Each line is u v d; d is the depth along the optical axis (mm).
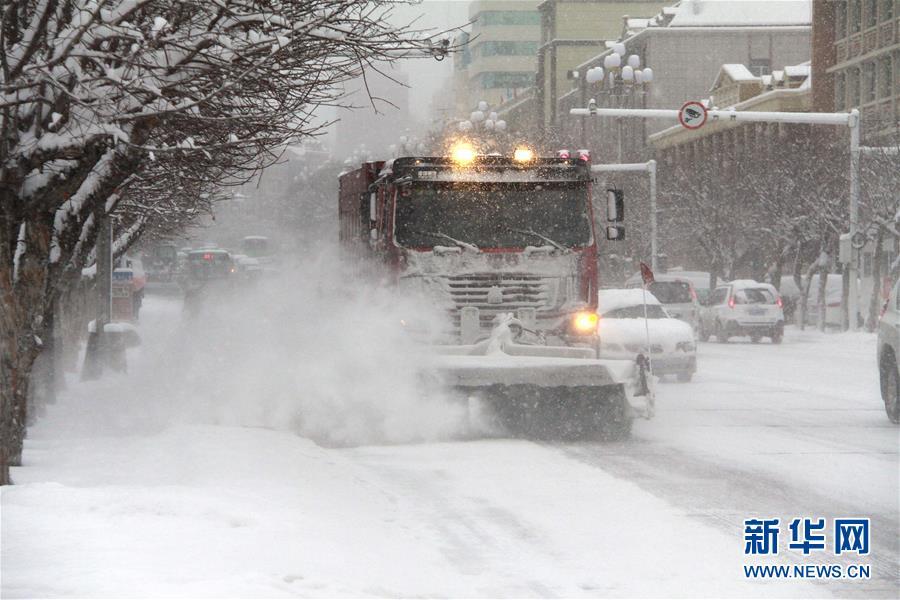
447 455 42125
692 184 191625
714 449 43344
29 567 21438
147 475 33250
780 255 165000
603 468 38844
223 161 40438
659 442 45500
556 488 34938
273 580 21234
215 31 31266
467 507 31906
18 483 31922
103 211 50031
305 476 34656
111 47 32438
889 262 147250
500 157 53875
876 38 190625
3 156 31641
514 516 30688
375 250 55312
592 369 45625
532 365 45625
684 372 75062
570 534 28516
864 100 195625
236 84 32812
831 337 130750
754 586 23891
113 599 19266
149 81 31359
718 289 132625
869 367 89125
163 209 66062
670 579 24312
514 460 40781
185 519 26234
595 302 53875
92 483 32000
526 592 23062
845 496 33438
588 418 46938
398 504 32250
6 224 32156
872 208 132875
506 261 53031
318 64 34812
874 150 136000
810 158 162000
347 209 65500
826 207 145375
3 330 31594
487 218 53406
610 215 56500
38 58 32094
